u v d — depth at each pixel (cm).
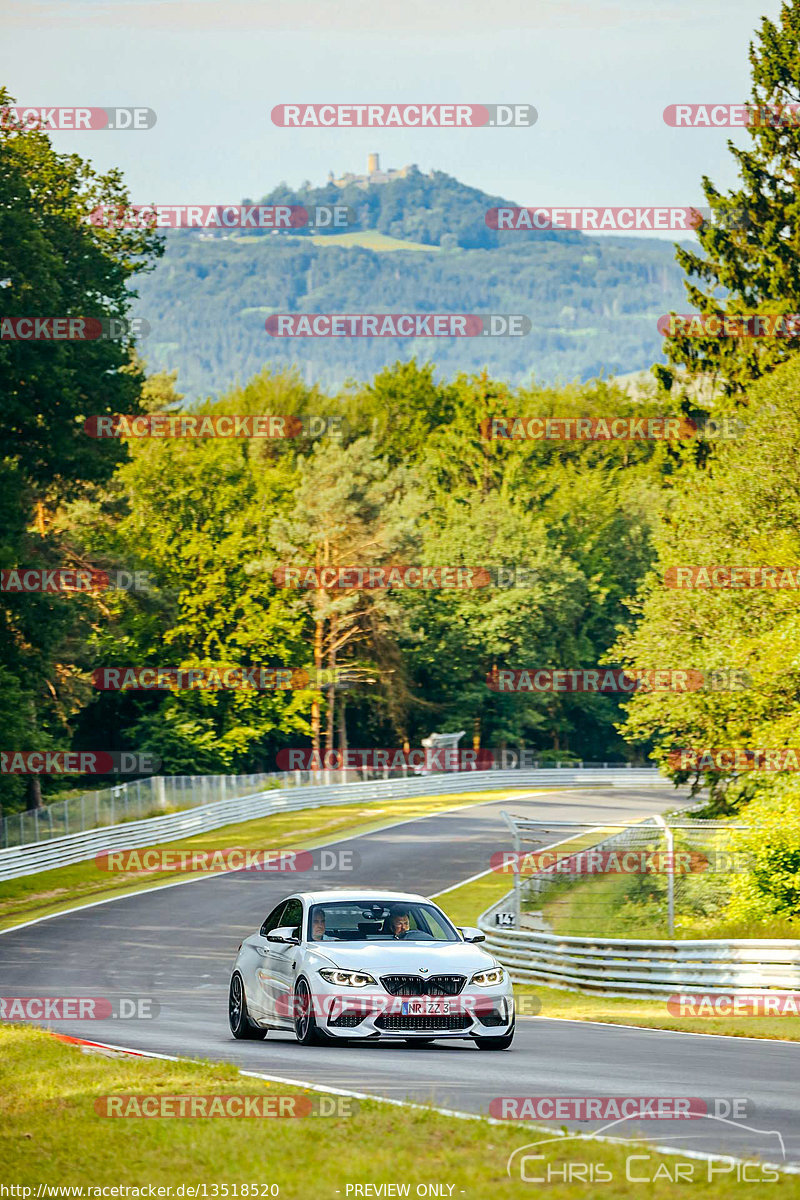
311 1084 2142
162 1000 4284
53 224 9169
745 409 8688
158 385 19262
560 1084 2195
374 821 11456
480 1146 1634
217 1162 1602
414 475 17188
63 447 8906
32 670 8962
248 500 15212
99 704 14362
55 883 7988
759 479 7800
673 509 8456
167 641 14075
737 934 4731
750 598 7675
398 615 15700
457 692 17575
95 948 5831
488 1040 2730
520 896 5706
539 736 19462
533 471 19225
